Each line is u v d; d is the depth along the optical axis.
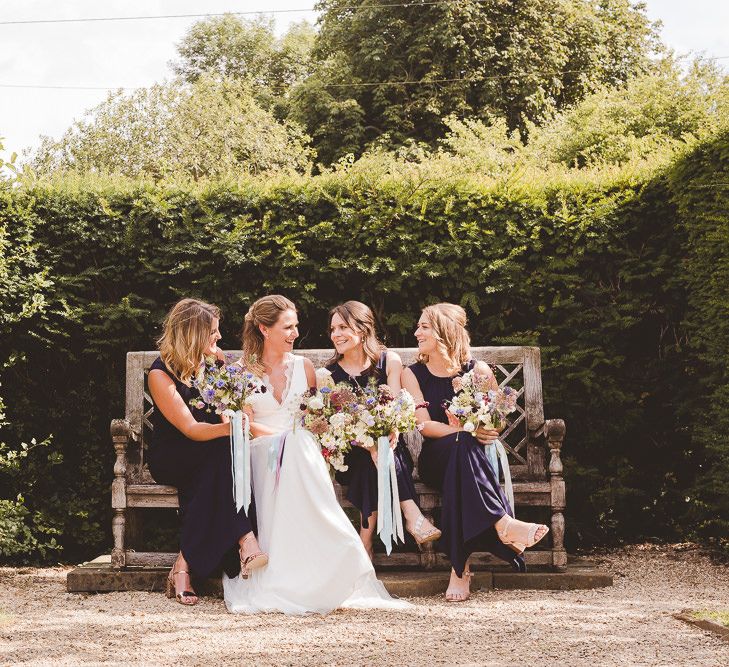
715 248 5.83
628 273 6.37
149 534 6.18
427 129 22.06
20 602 4.55
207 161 20.48
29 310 5.97
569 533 6.38
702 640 3.60
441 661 3.31
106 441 6.40
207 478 4.60
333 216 6.32
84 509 6.25
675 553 6.12
